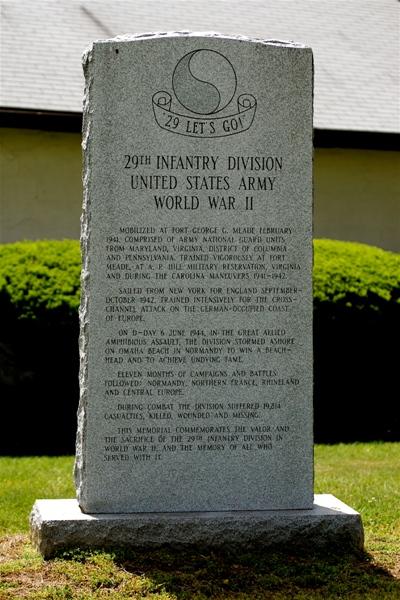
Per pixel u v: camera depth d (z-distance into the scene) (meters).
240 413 7.15
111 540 6.79
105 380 7.05
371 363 13.62
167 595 6.19
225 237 7.15
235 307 7.16
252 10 19.31
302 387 7.20
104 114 7.07
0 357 12.82
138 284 7.09
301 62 7.22
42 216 15.69
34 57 16.36
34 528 7.12
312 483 7.18
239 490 7.13
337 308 13.20
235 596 6.23
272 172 7.20
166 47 7.13
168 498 7.08
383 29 19.72
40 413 13.16
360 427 13.88
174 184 7.13
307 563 6.76
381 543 7.36
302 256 7.20
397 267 13.91
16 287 12.67
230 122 7.18
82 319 7.16
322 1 20.36
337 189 16.80
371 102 17.22
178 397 7.11
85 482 7.01
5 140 15.56
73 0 18.14
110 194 7.07
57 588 6.20
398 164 17.08
